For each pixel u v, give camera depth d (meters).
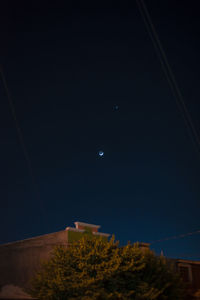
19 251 23.81
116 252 18.41
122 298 17.27
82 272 17.64
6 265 23.95
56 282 17.66
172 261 25.05
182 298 20.03
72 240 22.19
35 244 23.33
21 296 17.97
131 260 18.14
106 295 16.70
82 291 17.36
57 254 19.33
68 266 18.33
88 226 23.75
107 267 17.77
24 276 22.83
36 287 18.69
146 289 17.61
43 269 21.78
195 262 26.09
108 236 24.23
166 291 18.80
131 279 17.97
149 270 18.89
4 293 17.77
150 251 20.12
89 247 19.03
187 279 25.23
